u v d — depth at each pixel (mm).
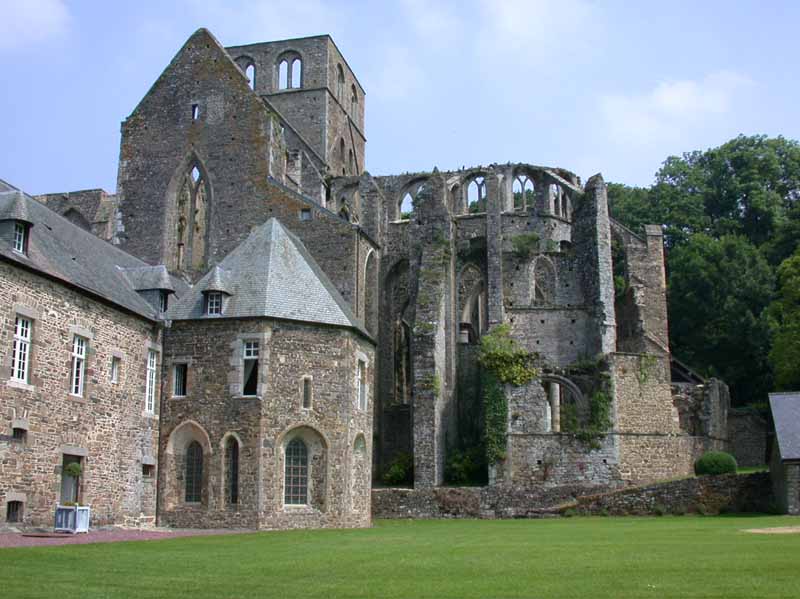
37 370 26906
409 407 49312
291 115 64875
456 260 51969
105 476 30359
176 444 33750
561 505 39188
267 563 17484
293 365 33938
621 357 43344
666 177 79938
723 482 37656
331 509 33500
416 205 51000
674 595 12641
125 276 35906
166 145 48875
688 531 25859
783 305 54156
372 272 48219
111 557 18578
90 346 29812
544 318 48594
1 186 32469
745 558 17016
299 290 35500
